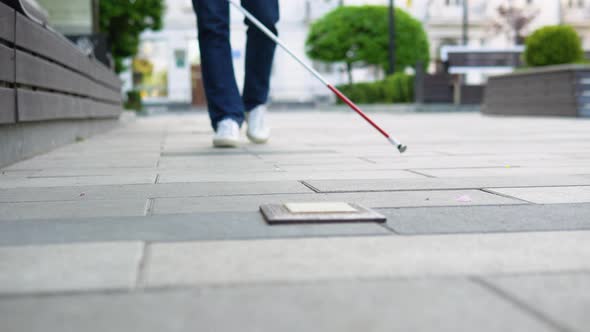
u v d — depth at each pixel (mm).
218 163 3373
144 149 4371
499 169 3080
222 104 4254
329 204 1919
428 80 16531
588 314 991
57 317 987
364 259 1340
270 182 2594
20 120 3324
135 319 977
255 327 939
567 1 27031
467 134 6145
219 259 1339
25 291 1118
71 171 3025
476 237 1562
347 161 3475
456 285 1149
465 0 24719
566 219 1796
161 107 22891
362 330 925
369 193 2291
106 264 1294
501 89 12250
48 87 3996
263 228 1659
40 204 2066
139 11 15594
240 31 24938
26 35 3459
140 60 25094
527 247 1457
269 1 4219
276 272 1239
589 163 3361
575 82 9711
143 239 1541
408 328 933
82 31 11680
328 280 1185
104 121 7145
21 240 1534
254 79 4562
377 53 20781
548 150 4230
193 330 930
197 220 1777
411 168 3133
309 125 8820
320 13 26234
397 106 16859
